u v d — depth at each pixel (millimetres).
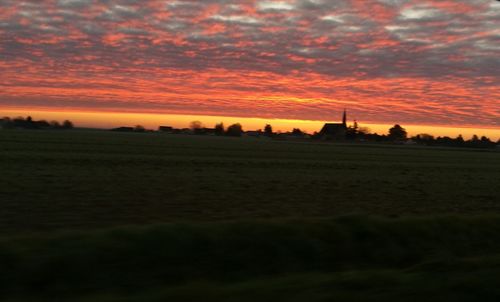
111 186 23141
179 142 100500
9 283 7840
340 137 195375
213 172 33781
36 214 15289
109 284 8312
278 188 25609
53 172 28453
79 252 8758
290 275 9102
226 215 16391
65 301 7105
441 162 66562
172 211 16844
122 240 9602
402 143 195750
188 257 9695
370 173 40156
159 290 7684
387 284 7629
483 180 37688
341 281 7707
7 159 36438
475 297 7285
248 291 7074
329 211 18359
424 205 21422
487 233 13875
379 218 13438
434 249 12414
